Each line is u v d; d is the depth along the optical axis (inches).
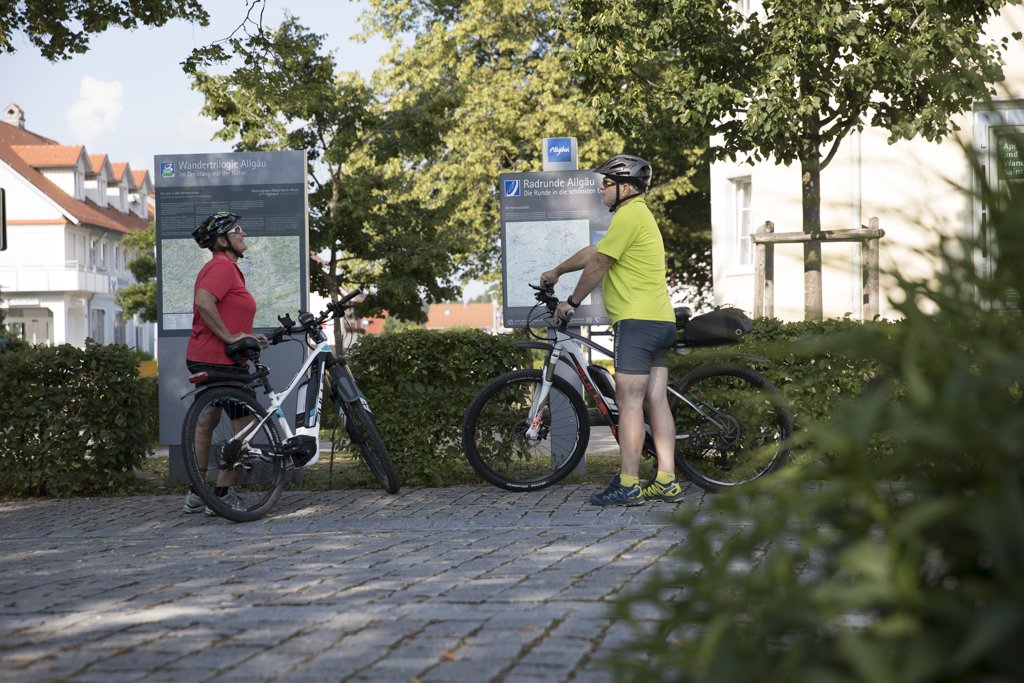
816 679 56.8
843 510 63.3
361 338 334.6
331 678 132.2
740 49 481.7
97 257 2642.7
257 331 359.9
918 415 59.9
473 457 314.0
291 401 319.0
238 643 150.6
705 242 1301.7
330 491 326.0
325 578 197.6
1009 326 64.0
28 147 2539.4
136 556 230.2
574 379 328.2
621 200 291.9
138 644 151.6
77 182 2546.8
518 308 364.8
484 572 199.5
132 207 3056.1
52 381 332.5
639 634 67.7
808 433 63.3
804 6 439.5
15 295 2396.7
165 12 519.2
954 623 54.7
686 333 289.0
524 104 1227.2
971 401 58.6
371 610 169.2
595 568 200.7
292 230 360.8
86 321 2559.1
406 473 329.4
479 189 1232.2
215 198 360.5
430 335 327.9
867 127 591.5
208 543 245.8
